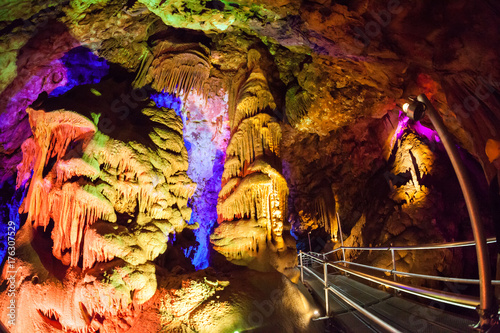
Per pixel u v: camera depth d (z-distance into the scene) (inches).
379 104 387.5
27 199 227.5
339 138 493.0
